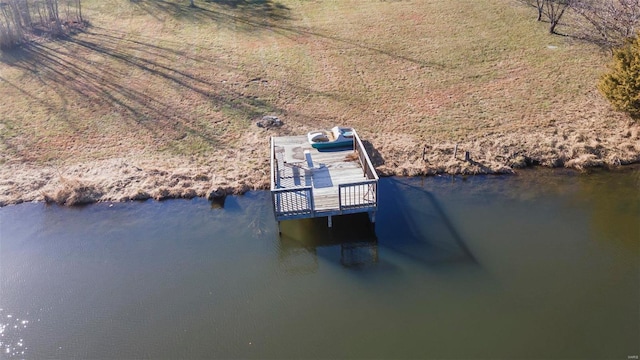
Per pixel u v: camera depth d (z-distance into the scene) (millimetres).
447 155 18062
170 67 25578
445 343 11219
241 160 18328
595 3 24547
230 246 14562
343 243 14516
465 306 12133
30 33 29906
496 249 13867
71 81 24297
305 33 29375
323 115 21031
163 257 14234
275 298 12734
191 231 15195
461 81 23094
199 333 11859
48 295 13117
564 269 13039
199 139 19734
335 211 14234
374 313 12133
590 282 12586
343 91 22828
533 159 17688
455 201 15977
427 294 12539
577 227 14547
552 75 22891
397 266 13477
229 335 11758
